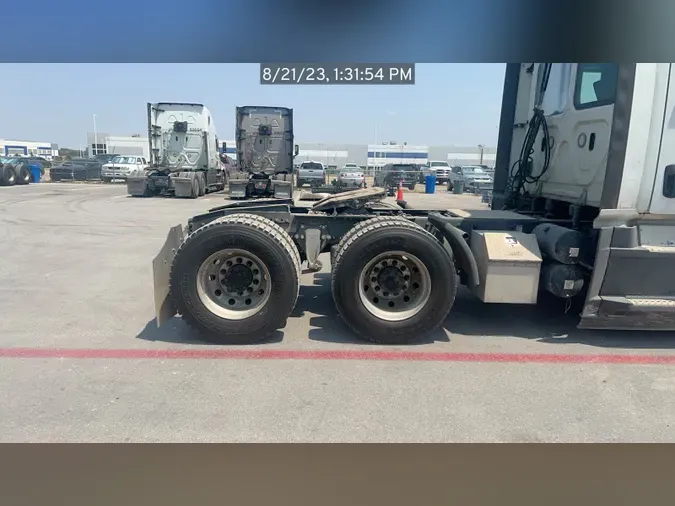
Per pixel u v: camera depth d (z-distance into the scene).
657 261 3.91
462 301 5.38
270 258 3.84
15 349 3.82
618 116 3.72
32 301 5.11
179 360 3.64
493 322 4.67
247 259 3.97
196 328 3.93
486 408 3.02
